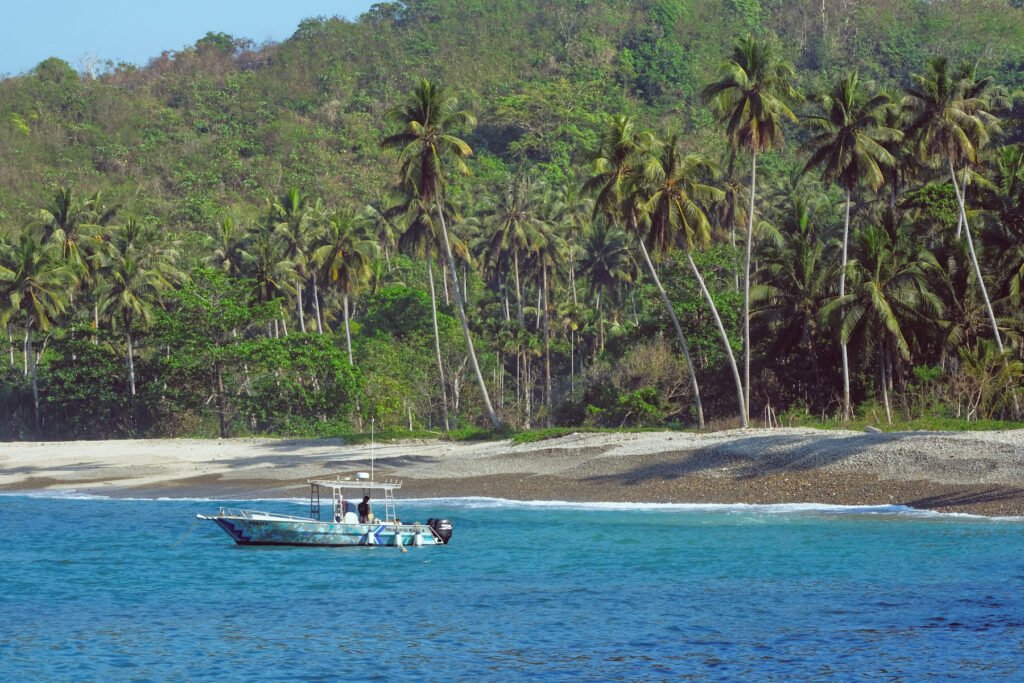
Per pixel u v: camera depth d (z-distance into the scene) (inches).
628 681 2878.9
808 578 3981.3
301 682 2930.6
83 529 5565.9
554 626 3437.5
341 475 7165.4
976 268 7829.7
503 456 7313.0
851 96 7711.6
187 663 3112.7
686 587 3917.3
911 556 4269.2
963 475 5536.4
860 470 5831.7
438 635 3366.1
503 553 4662.9
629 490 6087.6
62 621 3619.6
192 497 6688.0
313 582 4224.9
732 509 5497.1
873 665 2942.9
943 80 7578.7
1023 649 3048.7
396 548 4909.0
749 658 3041.3
